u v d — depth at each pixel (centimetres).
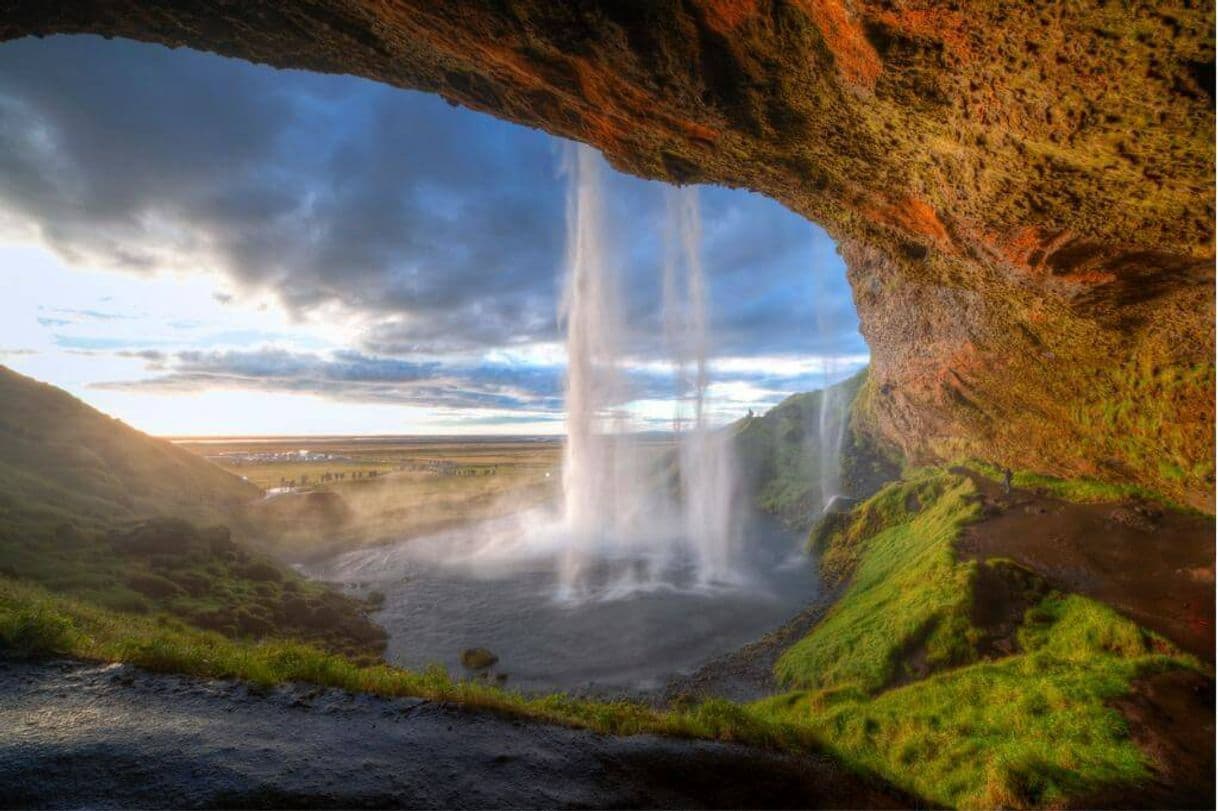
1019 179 899
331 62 1196
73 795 511
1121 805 925
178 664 812
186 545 3011
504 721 762
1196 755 1039
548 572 3869
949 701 1412
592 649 2570
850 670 1803
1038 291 1420
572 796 612
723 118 984
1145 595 1705
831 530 3784
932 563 2172
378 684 812
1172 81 589
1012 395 2598
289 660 851
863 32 717
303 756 612
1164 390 1778
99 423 4975
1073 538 2164
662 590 3356
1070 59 627
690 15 815
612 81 997
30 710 663
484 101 1239
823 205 1405
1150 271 1103
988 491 2900
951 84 763
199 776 555
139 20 1068
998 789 1002
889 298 3481
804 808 701
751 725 869
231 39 1121
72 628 915
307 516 5462
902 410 4131
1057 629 1639
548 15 852
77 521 3003
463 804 564
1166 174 754
